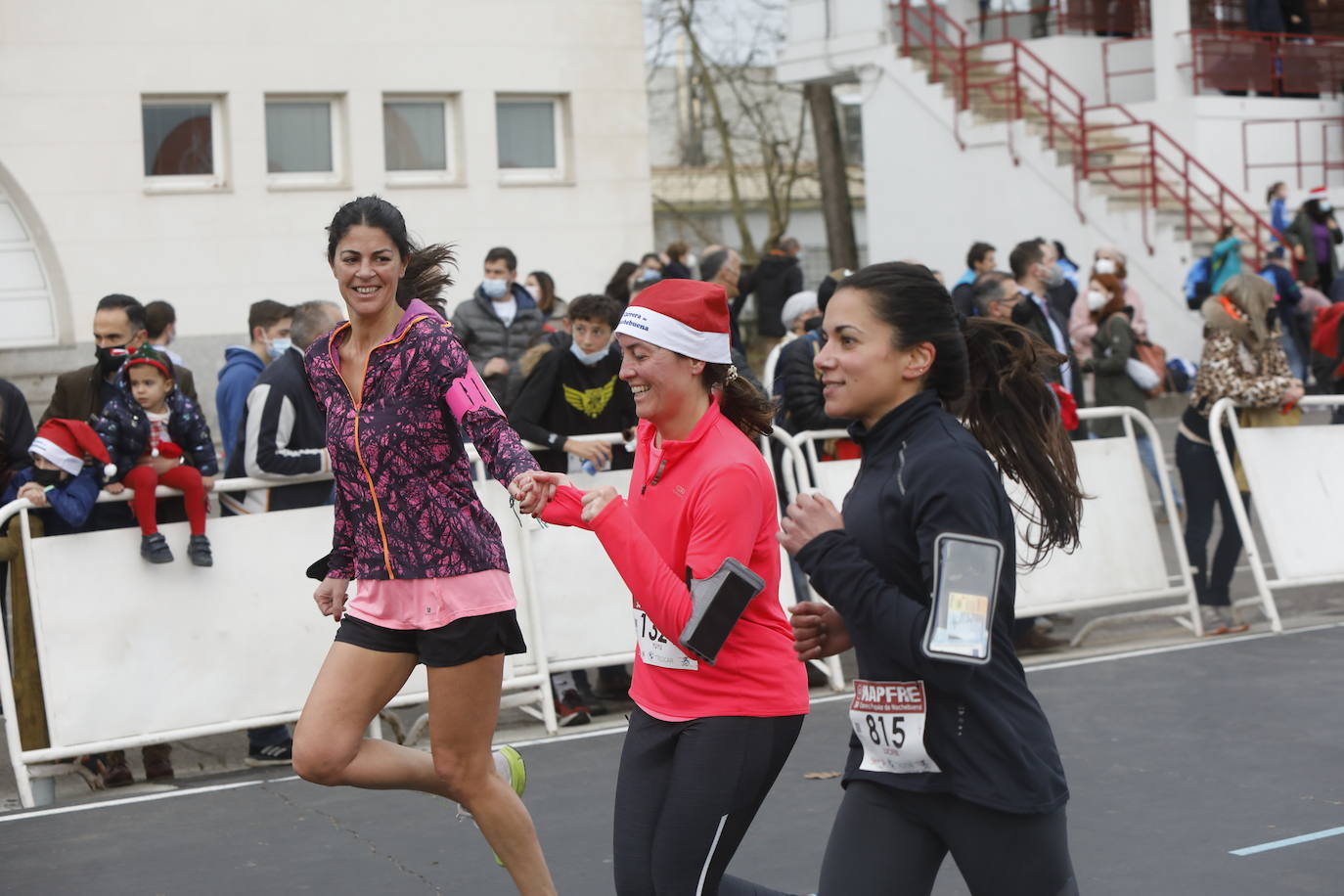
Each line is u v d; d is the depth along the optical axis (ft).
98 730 20.70
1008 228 70.59
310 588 22.11
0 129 52.75
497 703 13.71
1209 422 27.99
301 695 21.85
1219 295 28.14
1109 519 27.73
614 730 23.20
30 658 20.58
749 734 11.39
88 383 22.48
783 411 26.66
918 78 73.46
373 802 19.61
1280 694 23.26
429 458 13.17
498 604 13.44
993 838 9.73
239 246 56.39
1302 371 55.77
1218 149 70.74
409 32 58.70
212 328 56.08
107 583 20.97
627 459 25.08
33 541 20.62
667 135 132.77
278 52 56.65
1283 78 73.87
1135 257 66.08
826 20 77.20
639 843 11.53
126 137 54.49
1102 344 39.42
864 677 10.07
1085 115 72.79
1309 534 28.45
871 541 9.88
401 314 13.38
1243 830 17.33
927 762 9.75
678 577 11.37
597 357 24.26
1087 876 16.07
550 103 62.28
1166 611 27.86
